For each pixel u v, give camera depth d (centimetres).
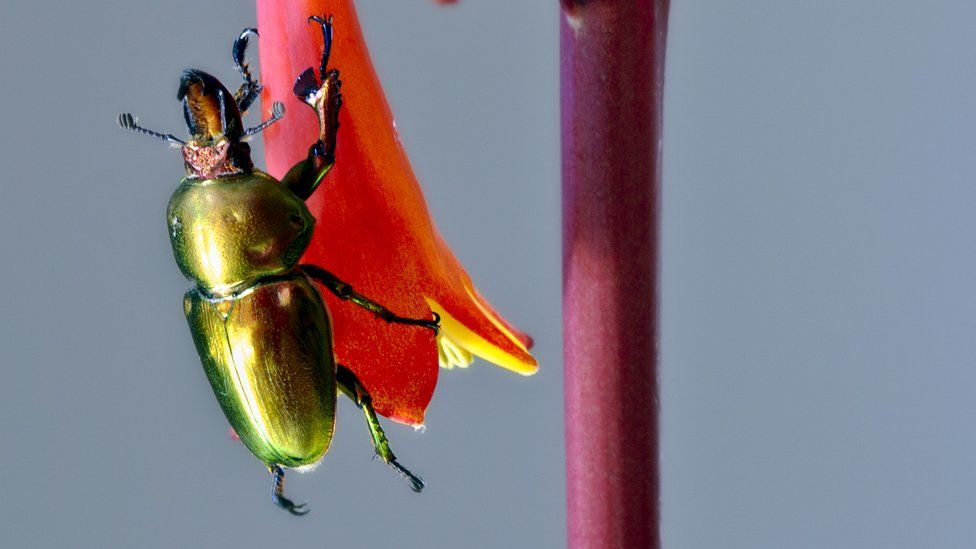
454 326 25
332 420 26
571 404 26
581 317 25
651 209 25
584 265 25
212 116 26
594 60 25
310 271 25
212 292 26
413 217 25
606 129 25
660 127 25
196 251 26
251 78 26
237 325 26
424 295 25
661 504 26
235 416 26
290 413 26
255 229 26
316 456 26
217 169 26
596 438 26
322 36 25
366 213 25
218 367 26
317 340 26
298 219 25
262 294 26
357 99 25
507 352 25
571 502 26
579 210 25
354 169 25
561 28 25
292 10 25
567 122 25
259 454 26
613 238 25
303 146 25
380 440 26
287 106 25
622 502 26
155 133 26
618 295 25
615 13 25
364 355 25
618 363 25
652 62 25
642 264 25
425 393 25
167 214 26
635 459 26
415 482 26
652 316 25
